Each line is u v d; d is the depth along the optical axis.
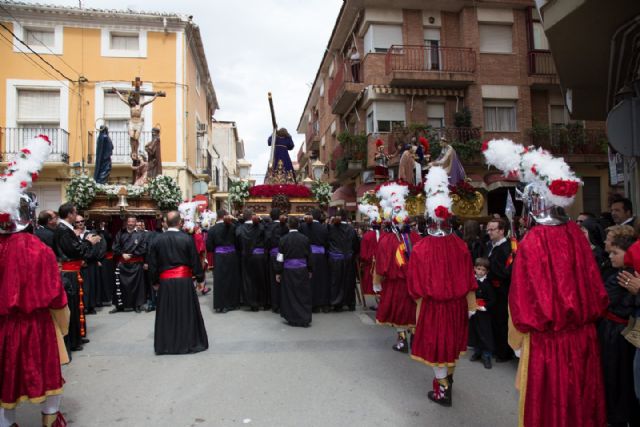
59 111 18.53
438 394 4.31
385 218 6.09
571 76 8.30
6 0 17.83
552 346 2.84
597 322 3.83
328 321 8.17
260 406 4.27
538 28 19.23
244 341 6.66
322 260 9.05
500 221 5.68
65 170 18.00
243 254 9.24
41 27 18.38
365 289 9.15
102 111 18.72
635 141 5.70
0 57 18.06
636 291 3.20
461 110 19.09
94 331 7.40
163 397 4.52
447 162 6.86
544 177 3.00
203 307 9.70
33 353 3.40
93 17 18.55
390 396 4.52
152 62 19.06
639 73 7.09
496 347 5.70
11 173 3.56
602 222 6.56
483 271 5.63
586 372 2.87
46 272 3.50
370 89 18.72
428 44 19.47
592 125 19.00
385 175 8.33
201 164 23.75
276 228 9.22
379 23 19.28
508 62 18.94
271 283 9.10
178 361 5.69
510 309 2.98
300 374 5.17
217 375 5.15
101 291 9.79
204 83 25.55
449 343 4.21
